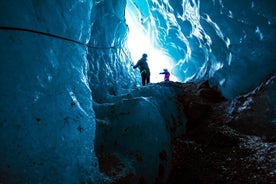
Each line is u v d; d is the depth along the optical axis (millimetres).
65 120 2795
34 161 2225
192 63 12156
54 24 2881
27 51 2371
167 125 6070
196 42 10352
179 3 9164
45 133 2441
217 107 7047
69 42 3188
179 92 8039
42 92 2523
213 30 7793
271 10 4984
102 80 6457
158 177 4258
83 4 3732
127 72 9281
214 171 4426
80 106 3223
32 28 2469
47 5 2775
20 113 2188
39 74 2516
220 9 6473
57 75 2838
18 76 2227
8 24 2156
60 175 2494
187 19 9523
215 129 6008
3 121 2008
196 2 7449
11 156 2008
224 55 7770
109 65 7355
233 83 7055
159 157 4496
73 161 2768
